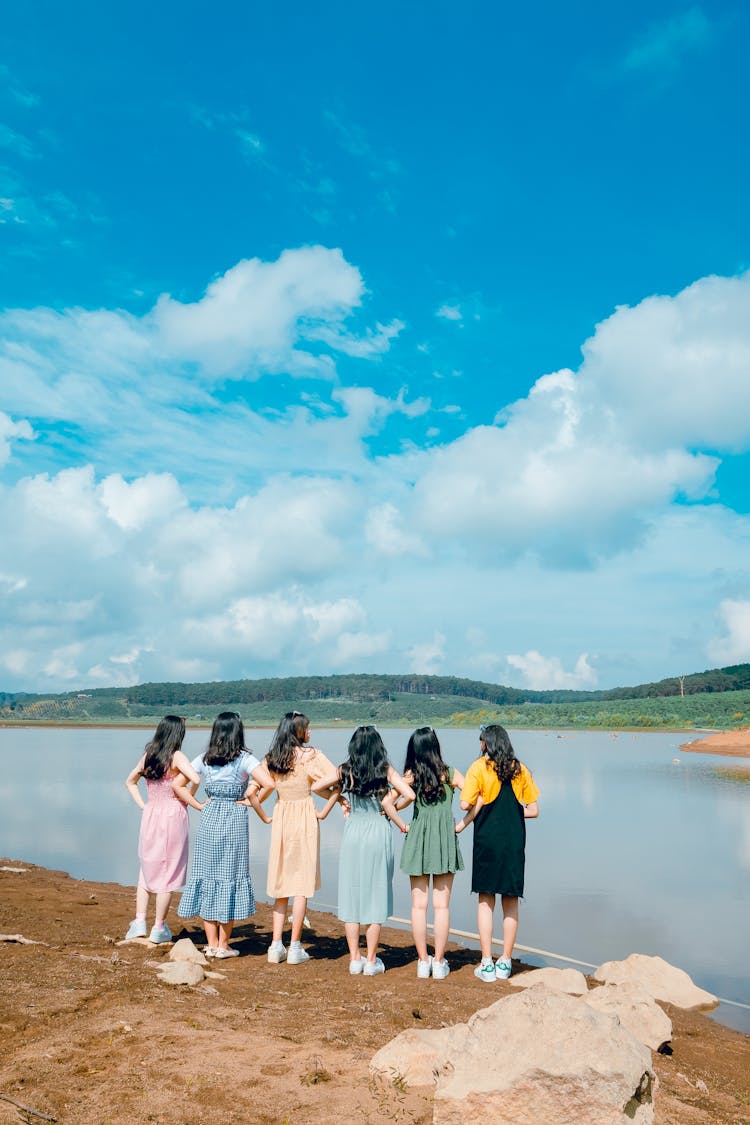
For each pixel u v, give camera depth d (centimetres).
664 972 663
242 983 565
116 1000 478
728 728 10500
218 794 677
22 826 1653
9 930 726
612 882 1101
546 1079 297
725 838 1512
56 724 16238
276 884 663
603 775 3162
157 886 700
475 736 8194
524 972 676
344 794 671
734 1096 409
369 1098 340
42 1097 337
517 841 637
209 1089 346
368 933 641
